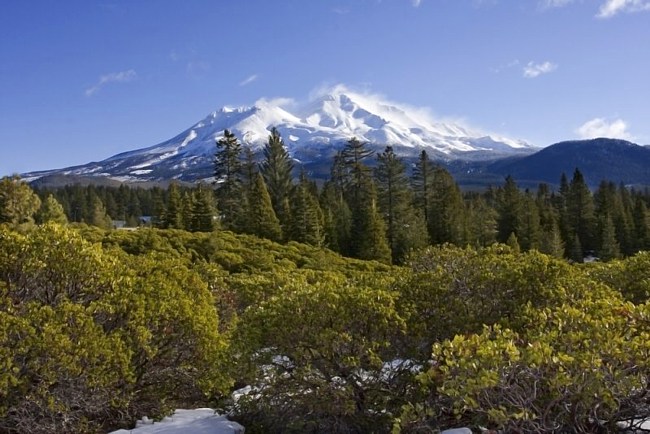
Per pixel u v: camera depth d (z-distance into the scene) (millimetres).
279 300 6562
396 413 6004
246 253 27047
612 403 3938
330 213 42469
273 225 38250
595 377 4008
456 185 53969
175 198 43125
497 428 4441
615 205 56688
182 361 7625
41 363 5949
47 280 7176
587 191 53188
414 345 6352
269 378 6516
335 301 6117
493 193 70438
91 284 7301
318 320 6078
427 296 6801
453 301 6801
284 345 6227
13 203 33406
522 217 48062
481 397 4391
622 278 8977
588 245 51812
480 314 6918
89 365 6188
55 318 6258
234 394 8117
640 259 9188
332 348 5961
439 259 9109
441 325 6551
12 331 5891
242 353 6453
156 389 7590
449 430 4832
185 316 7469
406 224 43438
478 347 4539
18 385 5969
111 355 6336
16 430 6055
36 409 6227
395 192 45406
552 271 7410
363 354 5961
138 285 7621
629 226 49656
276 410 6480
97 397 6402
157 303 7344
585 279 7828
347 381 6094
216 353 7406
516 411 4250
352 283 7918
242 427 6535
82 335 6285
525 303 6906
